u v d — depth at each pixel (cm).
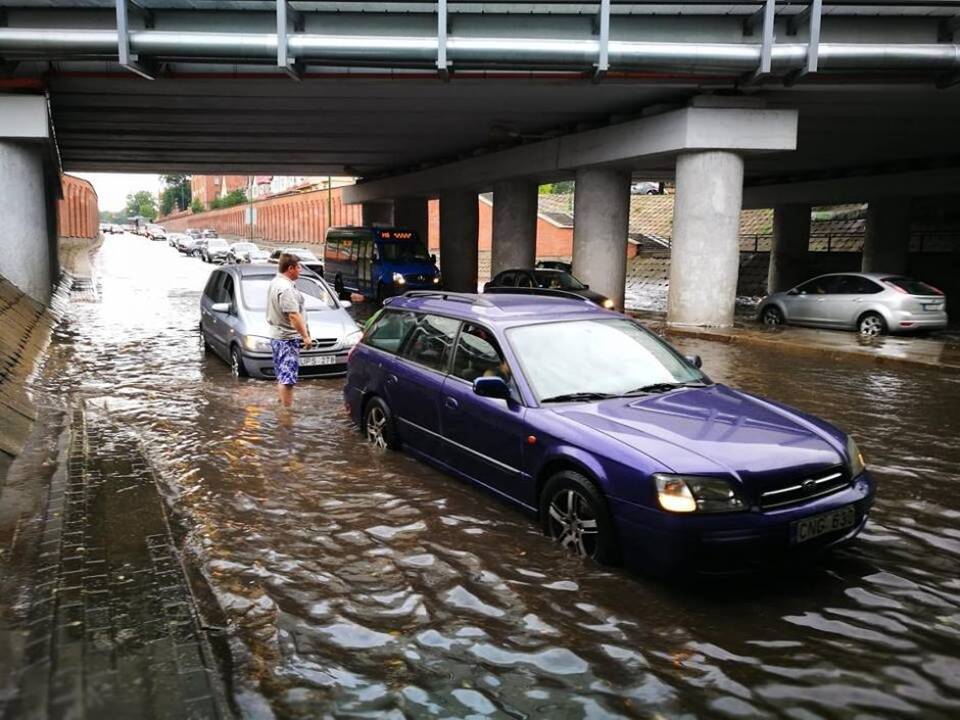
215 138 2508
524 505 507
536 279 1923
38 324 1422
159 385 1020
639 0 1303
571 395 512
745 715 308
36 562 434
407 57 1348
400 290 2347
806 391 1024
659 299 2944
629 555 422
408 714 307
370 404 722
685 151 1697
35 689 305
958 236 3403
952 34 1436
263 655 352
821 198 3102
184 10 1359
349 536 496
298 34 1332
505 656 353
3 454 645
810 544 413
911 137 2233
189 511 541
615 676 336
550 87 1608
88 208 6794
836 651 359
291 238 7331
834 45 1378
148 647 342
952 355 1270
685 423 461
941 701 319
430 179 3006
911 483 616
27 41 1329
